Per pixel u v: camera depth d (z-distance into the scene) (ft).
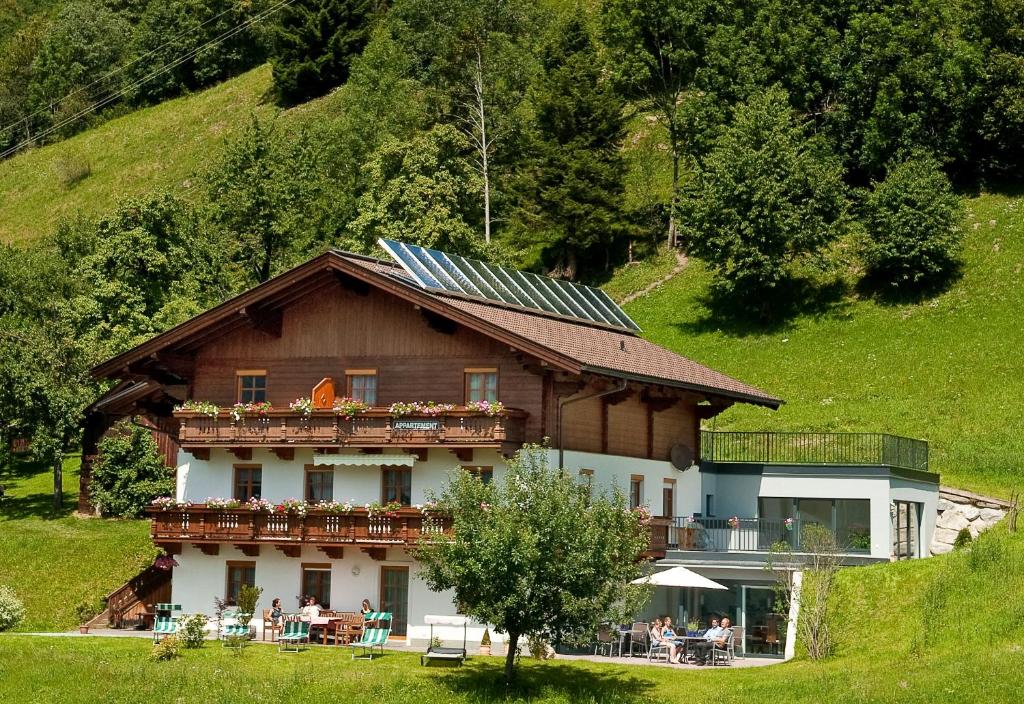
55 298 299.79
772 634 165.78
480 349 164.86
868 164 290.76
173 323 264.31
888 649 137.69
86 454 246.68
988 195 285.02
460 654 142.41
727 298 285.02
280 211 312.71
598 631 149.28
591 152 308.81
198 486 177.78
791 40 303.68
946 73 283.79
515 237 313.12
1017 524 173.06
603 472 169.48
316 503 171.53
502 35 350.02
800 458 204.54
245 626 152.87
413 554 140.77
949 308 259.80
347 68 471.62
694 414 193.26
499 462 160.66
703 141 302.86
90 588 204.64
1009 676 120.57
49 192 494.18
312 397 167.94
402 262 170.50
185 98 538.47
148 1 616.39
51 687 134.51
